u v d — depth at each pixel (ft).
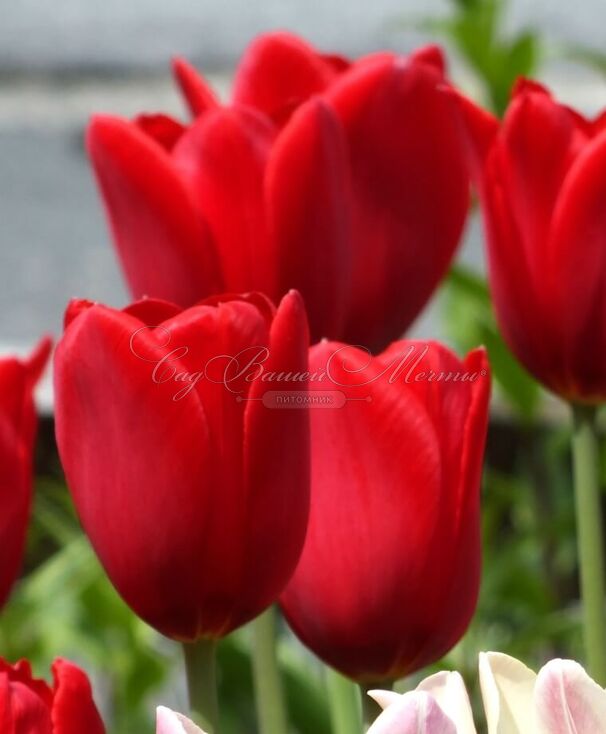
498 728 2.05
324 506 2.32
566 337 2.60
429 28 4.06
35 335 5.89
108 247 6.60
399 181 2.60
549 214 2.59
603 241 2.56
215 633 2.31
